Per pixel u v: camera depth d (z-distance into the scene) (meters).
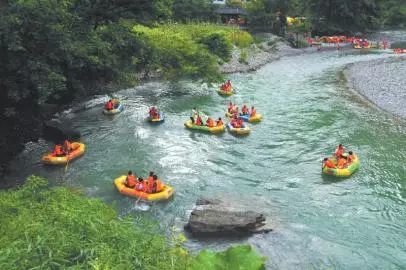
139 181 18.16
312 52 58.84
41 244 6.94
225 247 14.41
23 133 20.58
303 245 14.65
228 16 70.38
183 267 7.03
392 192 18.69
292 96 35.00
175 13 57.38
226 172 20.80
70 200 10.18
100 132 26.14
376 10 72.06
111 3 23.50
